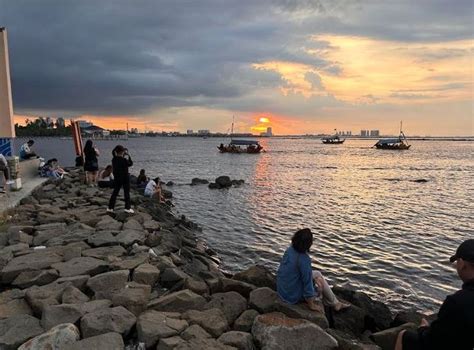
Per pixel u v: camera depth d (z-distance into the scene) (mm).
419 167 69438
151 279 8273
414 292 12195
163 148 166750
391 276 13555
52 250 9797
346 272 13906
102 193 19703
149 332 5801
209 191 35375
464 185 42469
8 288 8117
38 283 7910
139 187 28281
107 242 10609
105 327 5828
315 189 37656
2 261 8914
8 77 19062
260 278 9117
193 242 15875
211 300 7566
